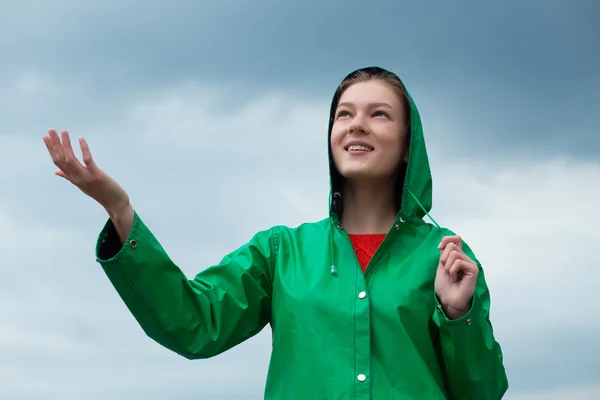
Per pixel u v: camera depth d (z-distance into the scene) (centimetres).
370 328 359
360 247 391
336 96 415
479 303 351
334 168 410
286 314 367
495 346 363
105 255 342
